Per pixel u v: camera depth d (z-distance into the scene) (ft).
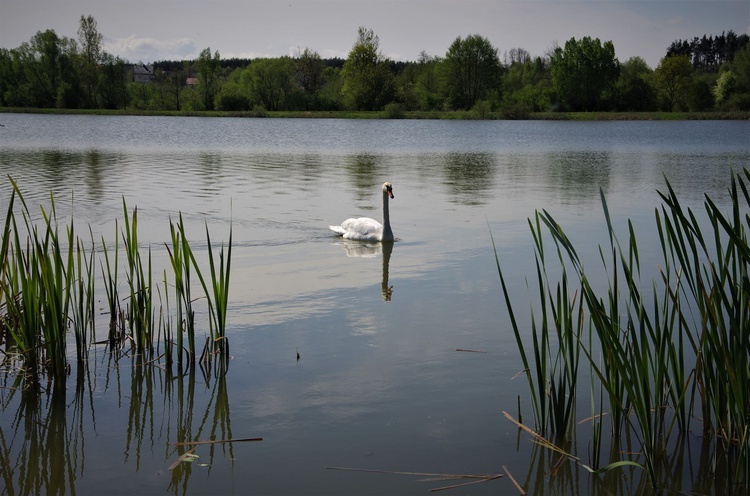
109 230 48.14
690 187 74.33
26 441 20.15
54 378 23.17
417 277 36.99
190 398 22.76
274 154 119.65
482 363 25.17
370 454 19.31
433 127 229.04
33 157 103.50
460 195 69.67
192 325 24.88
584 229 49.98
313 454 19.34
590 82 330.75
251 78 343.67
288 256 42.34
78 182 73.46
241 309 31.27
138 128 202.69
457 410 21.74
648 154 124.67
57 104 330.13
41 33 327.06
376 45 334.24
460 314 30.53
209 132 188.96
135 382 24.02
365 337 27.73
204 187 72.23
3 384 24.03
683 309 29.84
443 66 344.90
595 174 89.71
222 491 17.65
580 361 25.38
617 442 19.92
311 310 31.19
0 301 26.03
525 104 323.78
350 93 334.65
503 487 17.88
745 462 17.87
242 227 51.31
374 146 144.77
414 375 24.13
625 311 29.89
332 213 58.18
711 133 198.70
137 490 17.74
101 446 19.90
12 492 17.60
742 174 88.22
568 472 18.65
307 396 22.66
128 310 29.55
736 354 18.07
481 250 43.55
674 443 20.13
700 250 41.52
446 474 18.40
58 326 22.90
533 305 31.63
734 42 563.89
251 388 23.32
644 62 361.92
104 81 335.88
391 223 54.08
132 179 77.61
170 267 38.40
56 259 23.06
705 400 20.08
